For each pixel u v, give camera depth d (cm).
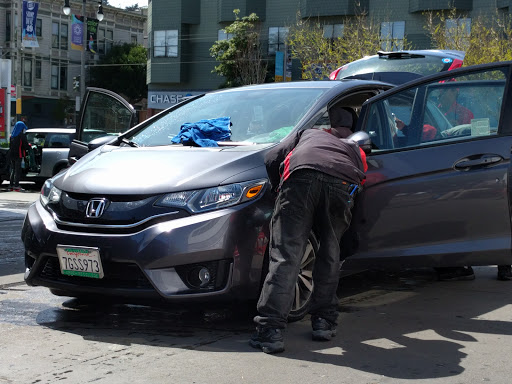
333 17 3588
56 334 414
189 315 464
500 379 341
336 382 333
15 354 372
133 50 5759
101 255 404
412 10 3425
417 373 348
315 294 401
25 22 4684
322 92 510
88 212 417
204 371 346
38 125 5650
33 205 468
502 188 439
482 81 460
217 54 3825
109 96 693
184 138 487
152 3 4047
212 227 396
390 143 464
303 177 375
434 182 446
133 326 434
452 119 459
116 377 336
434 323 448
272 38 3781
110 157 471
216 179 412
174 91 4081
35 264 437
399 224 450
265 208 413
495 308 492
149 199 408
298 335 417
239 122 506
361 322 450
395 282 591
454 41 2439
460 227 446
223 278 401
